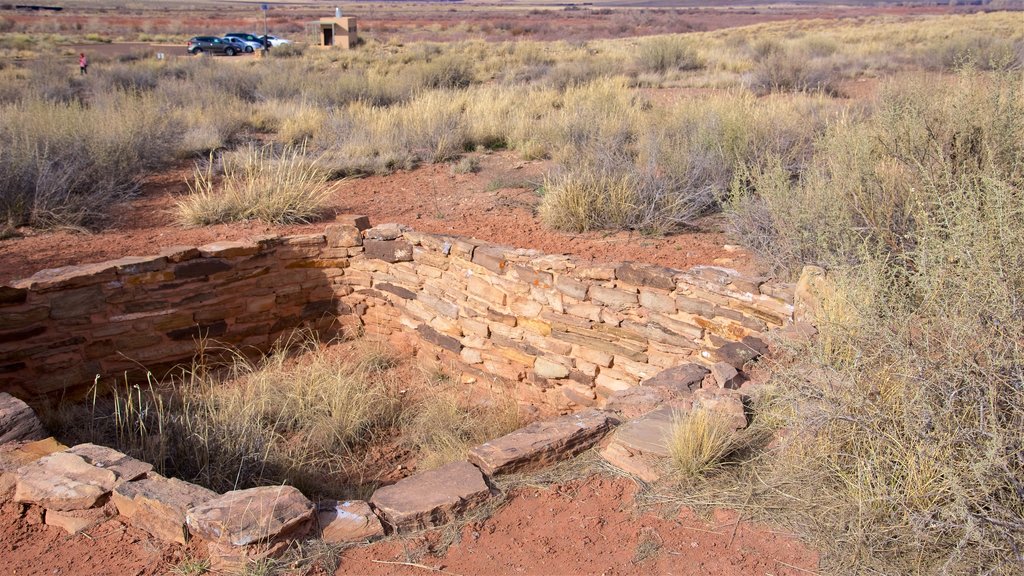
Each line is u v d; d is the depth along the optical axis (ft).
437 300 25.03
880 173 20.97
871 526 10.14
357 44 130.93
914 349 10.63
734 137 31.81
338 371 22.24
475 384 24.36
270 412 19.70
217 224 28.68
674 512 11.54
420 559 10.73
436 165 40.06
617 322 20.92
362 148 40.42
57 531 11.23
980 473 9.39
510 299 22.91
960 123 20.52
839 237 19.13
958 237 11.11
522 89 62.54
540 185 34.17
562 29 187.62
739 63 79.10
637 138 38.55
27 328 20.45
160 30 185.47
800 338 14.98
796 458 11.77
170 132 41.98
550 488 12.48
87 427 18.47
